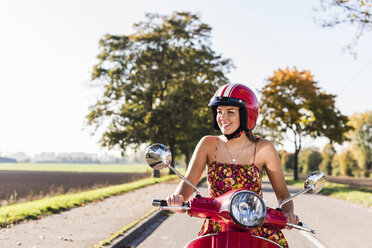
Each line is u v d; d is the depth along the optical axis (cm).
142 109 3944
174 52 3947
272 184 307
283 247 278
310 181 272
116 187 2277
